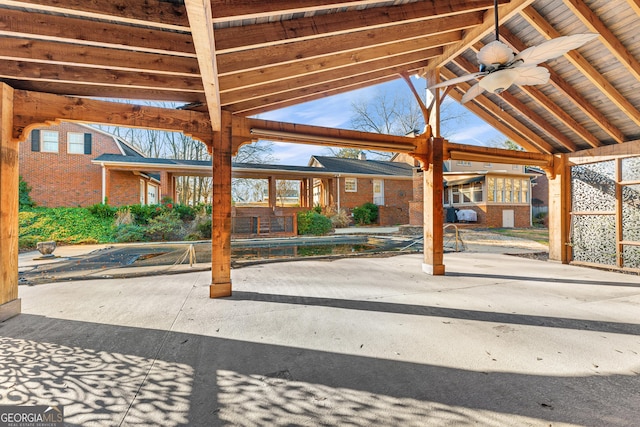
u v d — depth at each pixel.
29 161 13.57
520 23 4.58
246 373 2.27
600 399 1.93
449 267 6.50
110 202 14.73
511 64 3.07
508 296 4.28
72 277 5.53
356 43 3.94
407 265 6.78
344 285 4.93
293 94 4.95
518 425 1.70
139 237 12.19
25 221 11.50
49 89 3.69
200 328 3.13
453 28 4.38
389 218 19.67
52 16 2.72
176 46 3.05
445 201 21.09
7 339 2.86
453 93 6.43
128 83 3.59
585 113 5.68
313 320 3.36
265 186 26.44
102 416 1.79
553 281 5.19
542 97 5.82
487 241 11.47
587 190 6.80
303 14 3.23
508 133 7.12
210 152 4.38
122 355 2.54
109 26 2.86
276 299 4.16
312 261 7.36
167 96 4.11
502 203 18.17
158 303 3.98
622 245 6.14
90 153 14.53
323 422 1.74
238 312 3.62
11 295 3.48
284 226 14.84
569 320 3.33
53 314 3.56
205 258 8.39
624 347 2.67
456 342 2.78
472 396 1.97
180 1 2.51
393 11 3.59
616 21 4.14
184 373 2.27
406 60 5.22
